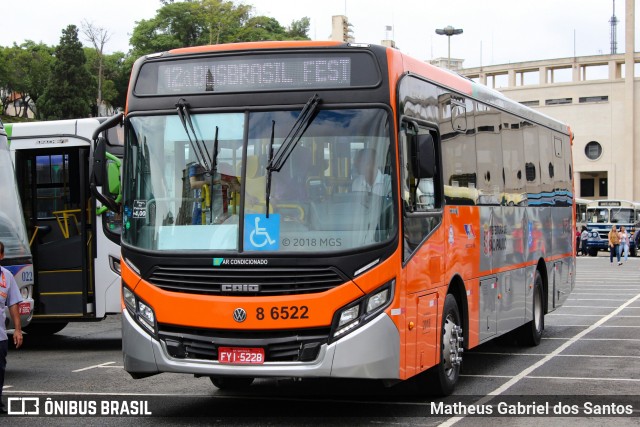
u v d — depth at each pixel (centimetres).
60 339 1703
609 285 3069
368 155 827
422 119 923
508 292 1285
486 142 1191
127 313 863
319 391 1054
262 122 844
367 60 846
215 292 820
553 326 1803
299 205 821
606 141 8950
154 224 856
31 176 1535
